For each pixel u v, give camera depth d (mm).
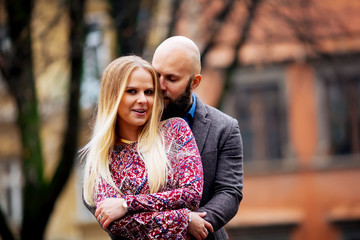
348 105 24844
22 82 13258
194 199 4633
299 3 15180
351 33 16703
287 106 24984
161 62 5031
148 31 14633
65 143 13125
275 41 16250
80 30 13094
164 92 5043
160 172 4664
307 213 24797
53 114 18719
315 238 24734
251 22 15242
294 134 25016
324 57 15664
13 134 22766
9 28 13047
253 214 24922
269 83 25109
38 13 14039
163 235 4512
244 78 25062
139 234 4559
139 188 4668
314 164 24859
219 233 5215
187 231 4672
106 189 4691
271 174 25031
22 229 13297
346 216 24531
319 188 24844
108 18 16484
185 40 5086
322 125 24875
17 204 22875
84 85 13906
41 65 14539
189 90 5074
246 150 25234
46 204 13211
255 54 23297
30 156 13430
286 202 24906
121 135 4875
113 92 4738
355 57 23609
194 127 5156
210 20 15117
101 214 4574
